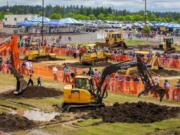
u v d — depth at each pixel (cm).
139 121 3262
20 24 13925
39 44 8956
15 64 4347
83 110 3656
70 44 9812
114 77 4669
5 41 4600
